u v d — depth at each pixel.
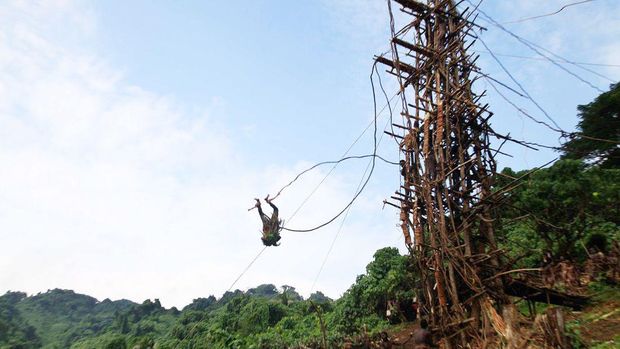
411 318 24.23
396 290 24.67
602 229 17.11
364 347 19.75
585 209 16.44
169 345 49.56
